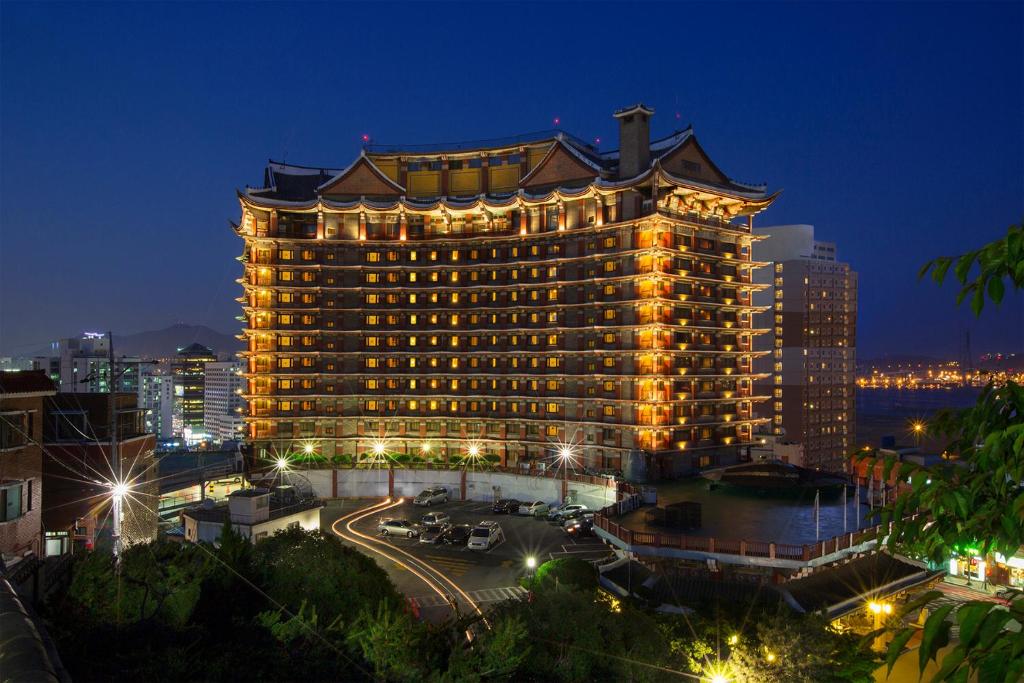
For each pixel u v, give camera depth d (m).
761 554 51.00
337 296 103.31
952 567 55.06
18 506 43.47
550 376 97.75
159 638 20.77
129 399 60.12
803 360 191.38
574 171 101.88
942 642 5.97
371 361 104.25
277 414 101.69
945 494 7.39
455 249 103.50
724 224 98.94
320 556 33.50
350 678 21.41
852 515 64.44
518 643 26.58
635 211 91.81
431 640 24.77
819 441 194.00
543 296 99.19
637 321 90.44
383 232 103.88
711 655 29.97
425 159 112.62
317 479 94.81
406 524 74.44
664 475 90.00
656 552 54.69
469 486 93.81
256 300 102.31
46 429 53.53
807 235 198.50
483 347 102.38
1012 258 6.93
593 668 27.33
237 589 28.70
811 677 27.69
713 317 97.38
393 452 103.38
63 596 23.48
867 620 46.69
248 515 55.16
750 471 79.25
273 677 20.22
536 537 72.75
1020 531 6.79
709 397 96.69
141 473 58.69
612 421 92.94
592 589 48.56
